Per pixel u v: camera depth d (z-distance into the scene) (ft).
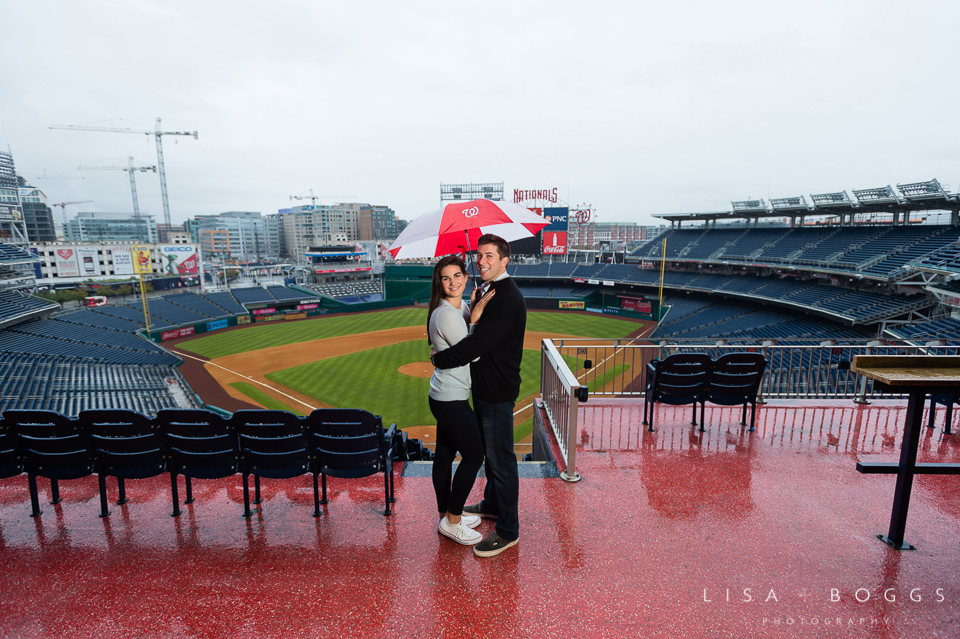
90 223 491.72
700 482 13.92
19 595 9.53
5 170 277.03
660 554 10.46
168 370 104.01
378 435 11.94
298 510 12.75
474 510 12.31
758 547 10.72
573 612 8.73
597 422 19.25
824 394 22.59
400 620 8.61
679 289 163.53
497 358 9.77
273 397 82.74
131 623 8.70
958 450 16.19
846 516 12.03
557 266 203.82
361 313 181.27
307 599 9.23
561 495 13.16
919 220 111.14
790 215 142.10
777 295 125.49
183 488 14.28
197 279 249.34
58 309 148.25
